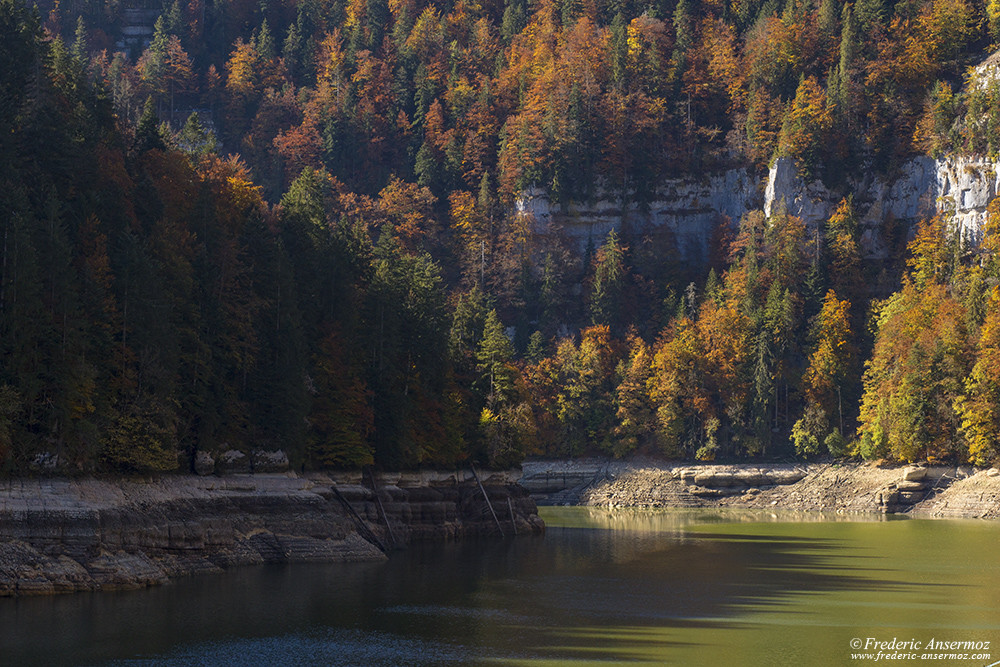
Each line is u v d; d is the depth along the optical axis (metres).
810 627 71.25
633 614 75.62
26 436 81.19
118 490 86.31
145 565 81.75
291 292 113.69
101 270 93.69
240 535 95.12
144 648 61.56
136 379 92.69
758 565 103.00
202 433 98.88
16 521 74.62
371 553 104.62
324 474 114.56
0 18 111.31
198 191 119.94
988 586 88.88
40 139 100.25
